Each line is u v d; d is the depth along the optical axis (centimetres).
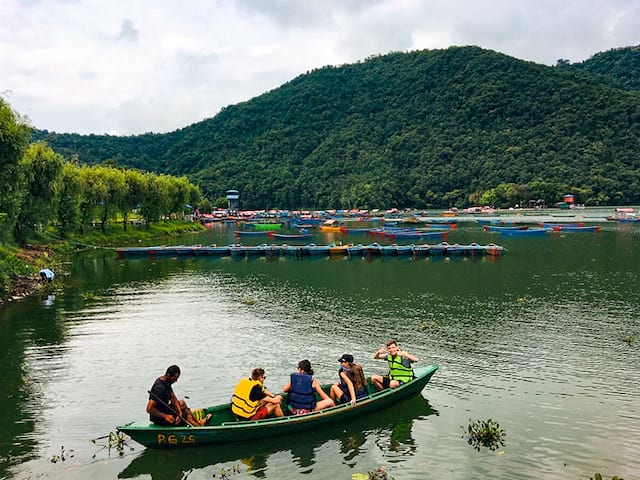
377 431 1536
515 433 1514
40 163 5216
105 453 1425
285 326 2736
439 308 3119
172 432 1389
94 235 7519
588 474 1298
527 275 4322
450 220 13500
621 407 1680
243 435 1440
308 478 1295
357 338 2491
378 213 17900
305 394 1538
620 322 2722
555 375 1967
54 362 2178
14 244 5072
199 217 15400
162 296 3638
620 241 7300
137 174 8800
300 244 8075
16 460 1391
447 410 1672
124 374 2034
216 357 2227
